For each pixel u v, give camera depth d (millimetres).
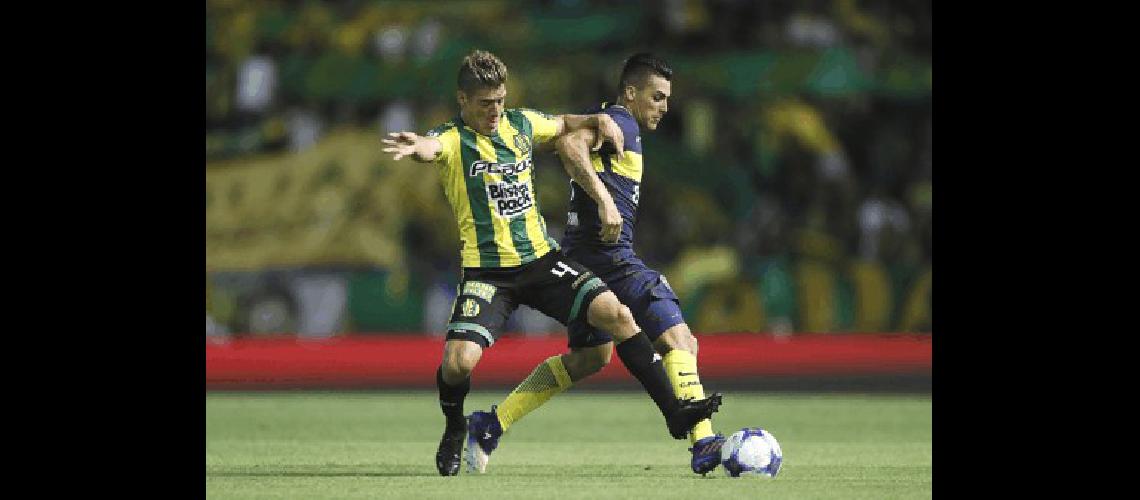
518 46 82438
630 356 25766
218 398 52906
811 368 62094
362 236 75625
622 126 27062
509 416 27047
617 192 27203
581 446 33875
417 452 31875
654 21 81688
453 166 25625
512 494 22328
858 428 38719
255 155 81062
